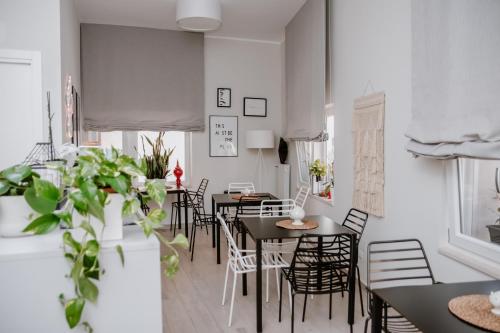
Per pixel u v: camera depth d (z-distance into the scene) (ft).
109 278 4.03
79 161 3.98
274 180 21.67
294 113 17.11
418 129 7.98
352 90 12.20
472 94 6.53
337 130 13.41
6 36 10.72
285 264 9.50
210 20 15.03
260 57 21.31
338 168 13.46
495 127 6.04
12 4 10.76
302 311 9.89
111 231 4.21
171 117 19.65
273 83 21.56
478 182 7.55
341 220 13.30
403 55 9.36
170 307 10.14
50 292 3.81
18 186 4.33
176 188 18.25
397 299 5.24
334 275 8.43
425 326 4.45
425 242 8.75
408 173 9.32
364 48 11.33
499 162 7.08
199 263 13.91
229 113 20.95
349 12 12.28
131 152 19.88
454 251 7.84
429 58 7.71
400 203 9.67
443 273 8.16
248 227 9.72
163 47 19.42
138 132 20.02
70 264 3.85
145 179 4.43
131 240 4.26
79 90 17.72
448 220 8.18
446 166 8.07
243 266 9.13
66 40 12.67
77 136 16.15
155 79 19.35
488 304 4.96
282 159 20.65
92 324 3.98
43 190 3.68
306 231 9.17
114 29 18.69
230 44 20.81
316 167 16.26
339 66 13.11
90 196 3.72
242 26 18.81
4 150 10.80
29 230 3.59
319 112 13.98
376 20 10.61
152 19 17.99
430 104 7.69
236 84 20.99
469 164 7.77
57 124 11.14
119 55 18.79
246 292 10.97
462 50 6.76
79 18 17.72
